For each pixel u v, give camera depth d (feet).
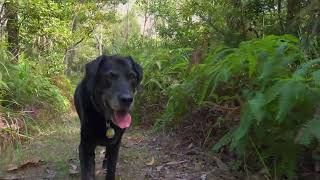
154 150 3.45
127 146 3.65
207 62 3.08
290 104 2.12
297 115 2.27
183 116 3.67
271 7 4.06
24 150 3.51
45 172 2.88
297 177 2.42
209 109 3.39
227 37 3.89
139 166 3.02
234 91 2.90
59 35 8.47
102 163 3.17
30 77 5.06
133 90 2.53
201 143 3.35
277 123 2.33
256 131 2.40
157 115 4.45
